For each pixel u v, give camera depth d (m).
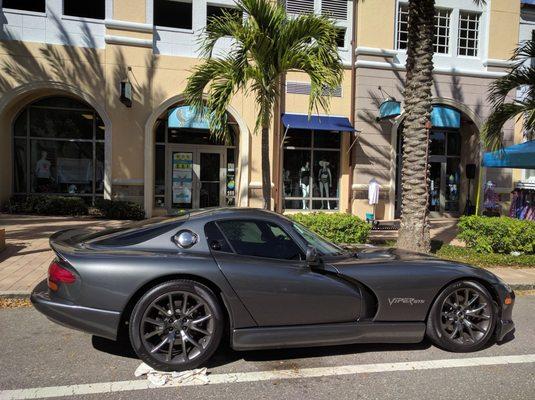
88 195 14.22
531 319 5.52
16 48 12.66
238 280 3.78
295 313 3.91
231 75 7.43
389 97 15.07
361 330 4.05
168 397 3.31
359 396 3.41
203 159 14.84
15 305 5.50
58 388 3.41
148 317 3.68
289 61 7.36
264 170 8.07
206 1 13.80
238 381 3.61
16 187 13.88
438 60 15.65
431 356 4.22
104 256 3.70
